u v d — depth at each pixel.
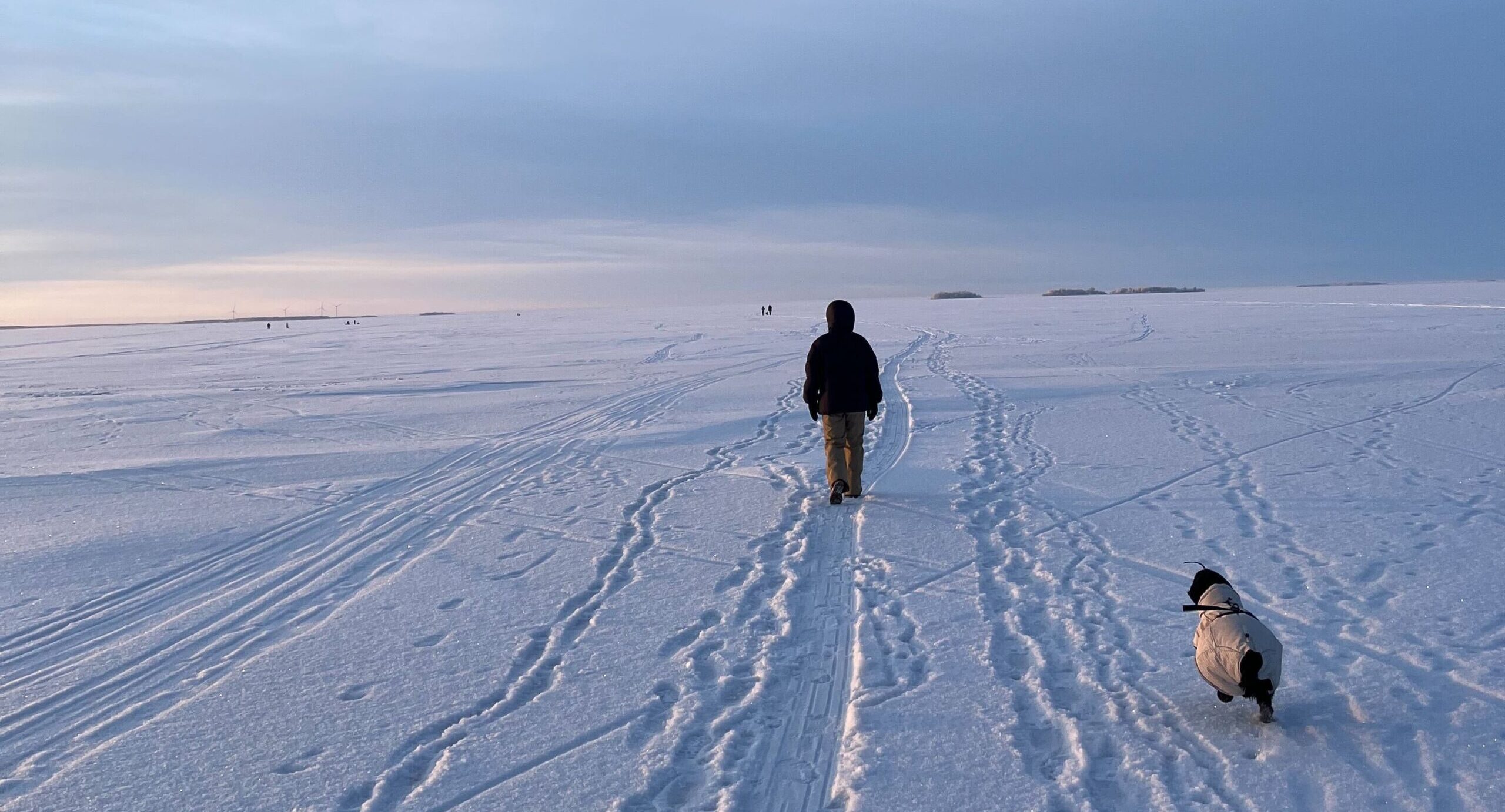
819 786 3.89
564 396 19.50
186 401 20.36
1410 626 5.23
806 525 8.17
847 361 8.91
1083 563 6.70
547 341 44.50
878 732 4.27
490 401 18.84
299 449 13.20
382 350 41.50
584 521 8.69
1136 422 13.16
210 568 7.41
